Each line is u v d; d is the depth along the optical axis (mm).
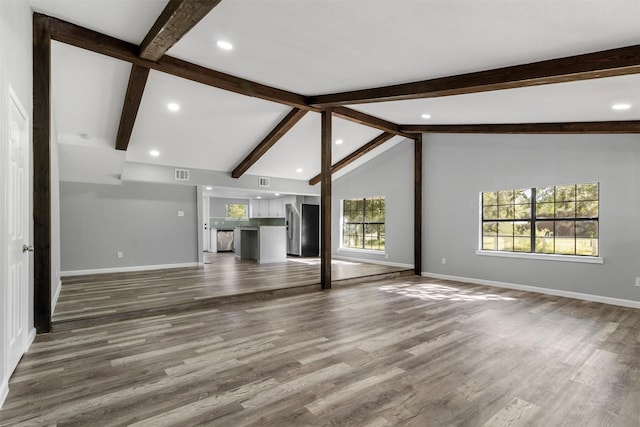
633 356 2752
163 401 2043
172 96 4816
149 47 3270
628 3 1877
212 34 3133
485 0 2053
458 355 2756
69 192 6594
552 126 4703
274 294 4875
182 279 6023
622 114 3943
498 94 3773
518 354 2783
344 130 6668
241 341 3051
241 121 5797
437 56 3094
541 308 4250
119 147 5578
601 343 3039
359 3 2330
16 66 2389
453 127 5809
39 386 2209
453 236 6410
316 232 10180
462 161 6301
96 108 4730
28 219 2854
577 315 3936
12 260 2307
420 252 6887
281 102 4895
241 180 8172
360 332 3305
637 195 4375
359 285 5809
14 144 2361
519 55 2873
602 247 4637
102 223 6887
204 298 4414
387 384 2268
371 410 1959
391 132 6402
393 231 7680
